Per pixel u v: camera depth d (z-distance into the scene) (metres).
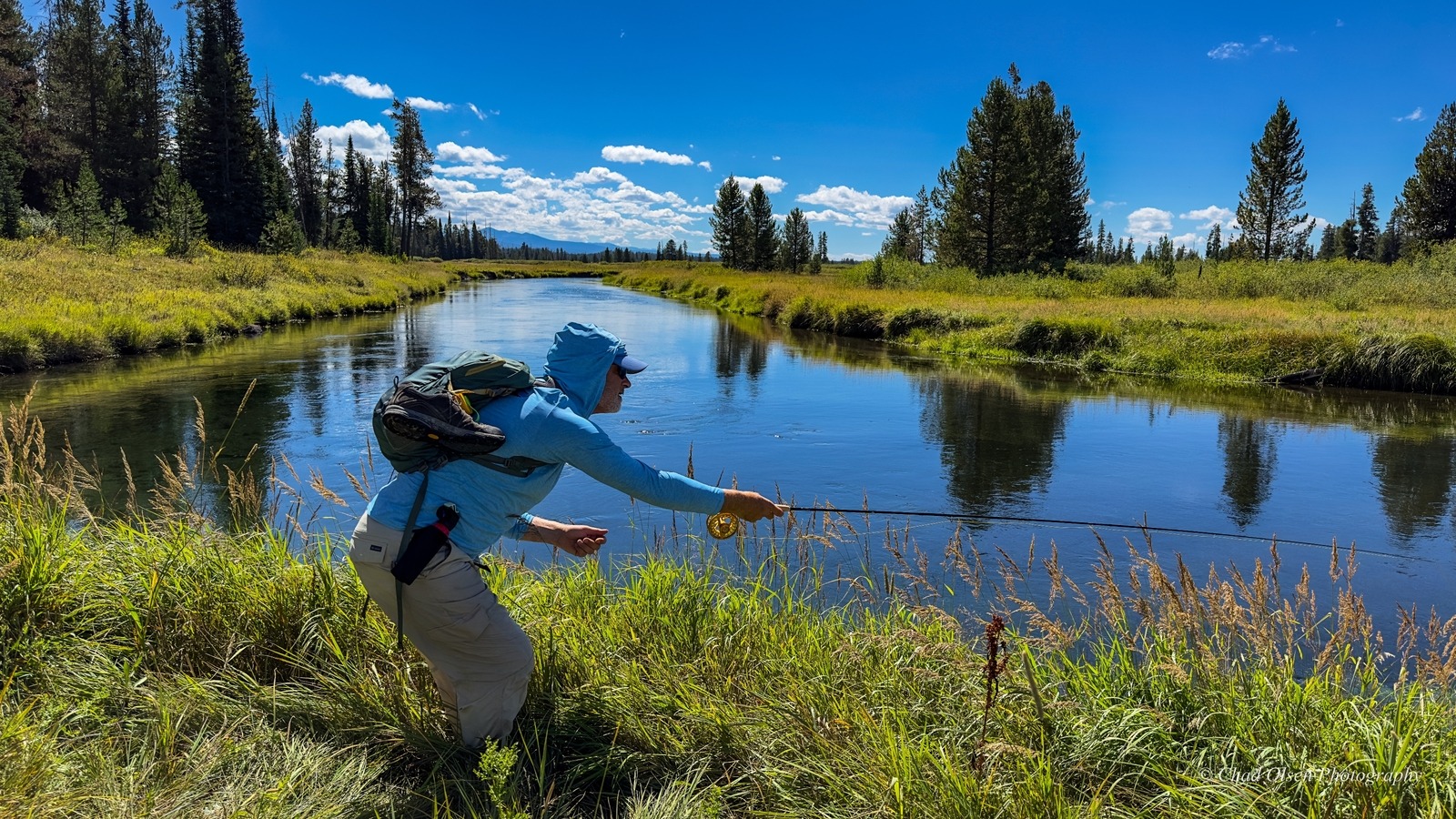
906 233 73.56
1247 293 29.36
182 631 2.92
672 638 3.16
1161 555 5.92
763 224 70.19
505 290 52.31
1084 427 10.78
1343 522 6.82
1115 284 32.00
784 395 13.23
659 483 2.34
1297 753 2.27
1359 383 14.98
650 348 20.30
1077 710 2.53
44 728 2.24
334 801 2.09
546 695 2.65
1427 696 2.49
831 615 3.88
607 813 2.23
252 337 20.55
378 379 13.67
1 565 2.83
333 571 3.23
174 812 1.93
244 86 54.84
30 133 49.28
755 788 2.29
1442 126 44.47
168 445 8.77
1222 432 10.49
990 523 6.65
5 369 13.61
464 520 2.22
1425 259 32.91
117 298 20.05
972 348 19.48
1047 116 46.94
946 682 2.77
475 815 2.03
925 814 2.02
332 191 78.06
